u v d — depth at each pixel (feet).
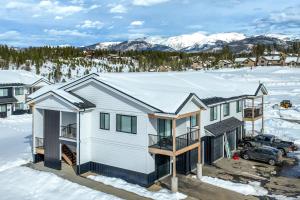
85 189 75.97
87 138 88.69
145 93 85.15
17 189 77.77
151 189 78.43
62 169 91.04
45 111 92.68
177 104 77.36
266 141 115.65
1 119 176.76
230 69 545.85
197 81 123.03
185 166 88.89
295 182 84.94
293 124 153.69
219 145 103.91
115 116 84.53
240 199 73.72
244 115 126.52
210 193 76.64
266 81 343.26
